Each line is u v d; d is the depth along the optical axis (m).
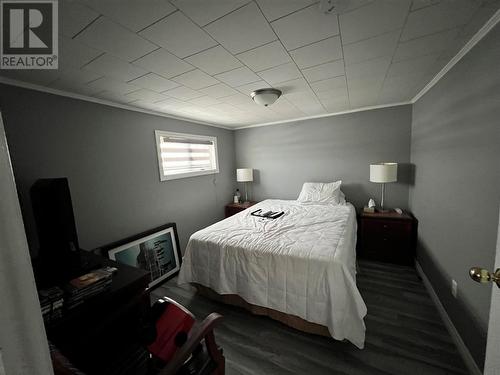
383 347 1.55
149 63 1.54
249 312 2.01
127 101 2.35
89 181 2.15
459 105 1.57
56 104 1.91
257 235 2.13
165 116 3.03
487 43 1.24
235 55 1.50
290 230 2.24
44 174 1.84
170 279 2.80
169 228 2.96
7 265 0.31
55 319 1.10
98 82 1.81
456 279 1.58
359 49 1.48
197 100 2.46
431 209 2.16
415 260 2.72
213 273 2.04
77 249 1.51
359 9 1.08
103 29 1.15
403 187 3.13
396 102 2.99
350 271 1.64
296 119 3.79
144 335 1.10
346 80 2.05
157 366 1.09
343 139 3.47
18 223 0.32
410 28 1.25
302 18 1.14
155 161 2.87
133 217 2.58
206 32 1.23
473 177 1.37
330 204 3.23
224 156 4.22
